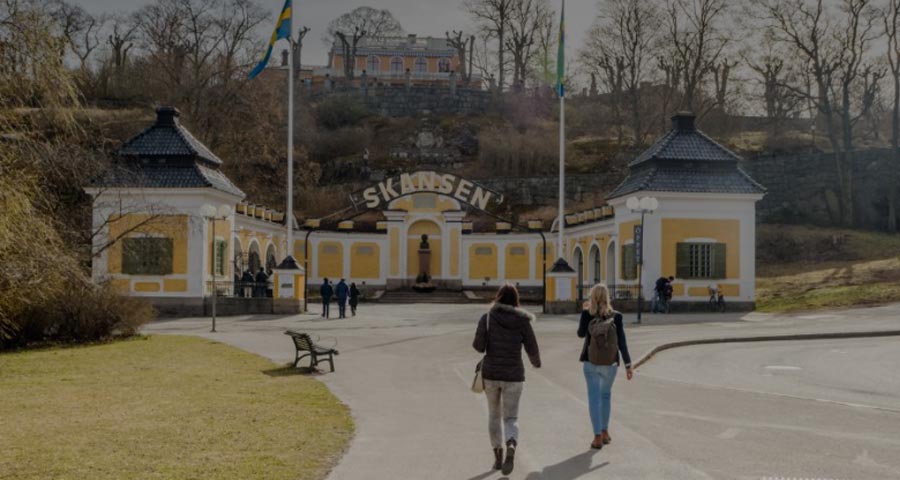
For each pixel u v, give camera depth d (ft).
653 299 139.64
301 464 34.96
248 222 167.32
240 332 105.29
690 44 234.38
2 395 53.26
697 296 144.15
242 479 32.09
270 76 270.67
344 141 291.17
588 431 42.83
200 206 139.33
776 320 120.78
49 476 31.99
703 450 38.37
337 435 41.22
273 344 89.10
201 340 92.27
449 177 216.54
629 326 112.16
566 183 250.78
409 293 204.44
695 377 67.26
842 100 239.50
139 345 86.22
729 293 144.87
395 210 214.90
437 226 217.97
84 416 45.39
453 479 33.12
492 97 333.62
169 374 64.03
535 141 271.69
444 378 63.87
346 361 74.95
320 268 211.20
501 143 272.51
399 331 107.45
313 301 189.37
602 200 242.99
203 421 44.09
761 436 41.70
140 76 281.54
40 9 67.51
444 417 46.78
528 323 36.04
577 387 59.41
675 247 144.56
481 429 43.29
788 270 180.34
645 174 148.56
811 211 220.84
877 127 265.95
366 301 192.65
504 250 216.33
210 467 33.86
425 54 416.26
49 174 79.66
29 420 44.09
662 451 38.17
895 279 152.46
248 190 238.89
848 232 204.03
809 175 222.69
